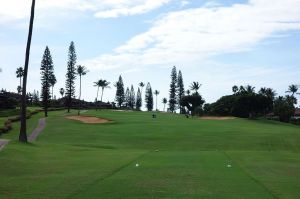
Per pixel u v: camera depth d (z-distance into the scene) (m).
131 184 17.08
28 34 43.53
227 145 55.22
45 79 118.25
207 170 21.98
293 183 17.84
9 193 15.27
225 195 14.95
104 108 167.38
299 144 57.44
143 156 31.05
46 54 118.00
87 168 22.62
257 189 16.19
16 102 122.50
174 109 168.50
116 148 48.16
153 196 14.73
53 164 24.67
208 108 149.88
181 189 16.05
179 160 27.70
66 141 56.03
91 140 57.62
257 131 70.75
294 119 144.12
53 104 156.88
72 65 124.75
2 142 38.91
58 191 15.56
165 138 59.78
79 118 90.50
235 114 137.00
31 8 43.59
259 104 133.62
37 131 66.12
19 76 165.38
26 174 20.23
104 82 175.25
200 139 59.41
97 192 15.38
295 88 178.12
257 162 27.50
